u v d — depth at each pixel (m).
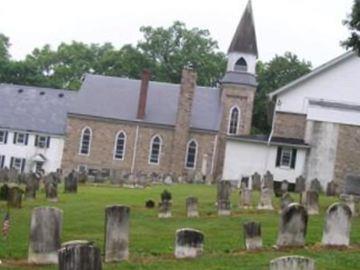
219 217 29.03
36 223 18.17
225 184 33.22
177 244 19.44
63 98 87.94
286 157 59.41
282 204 30.62
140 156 78.12
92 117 78.56
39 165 83.25
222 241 22.59
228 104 79.62
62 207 31.92
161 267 18.08
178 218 28.64
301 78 59.66
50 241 18.20
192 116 79.06
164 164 77.88
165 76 103.50
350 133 58.03
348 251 20.84
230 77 80.00
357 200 35.28
